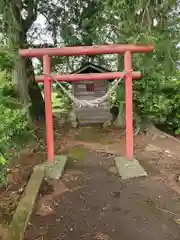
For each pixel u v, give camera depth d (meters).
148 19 5.24
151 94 6.34
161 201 3.41
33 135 5.96
